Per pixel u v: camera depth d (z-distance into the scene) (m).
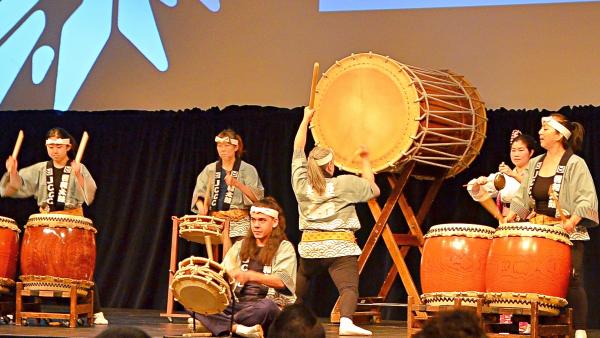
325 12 12.38
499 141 11.62
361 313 10.45
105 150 13.07
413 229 10.74
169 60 12.97
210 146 12.71
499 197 9.95
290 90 12.49
